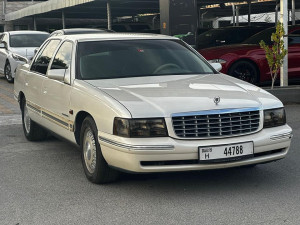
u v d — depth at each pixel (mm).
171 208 4598
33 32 17531
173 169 4738
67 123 5883
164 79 5754
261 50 12336
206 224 4184
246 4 22547
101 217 4406
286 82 11695
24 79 7652
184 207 4617
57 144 7523
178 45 6699
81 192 5125
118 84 5512
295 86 11641
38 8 23250
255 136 4973
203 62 6535
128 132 4734
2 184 5465
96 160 5207
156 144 4668
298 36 12875
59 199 4918
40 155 6824
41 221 4336
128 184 5359
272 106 5184
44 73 6848
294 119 9203
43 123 6840
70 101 5738
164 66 6121
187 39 12844
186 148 4695
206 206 4633
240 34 15242
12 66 15930
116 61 6059
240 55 12203
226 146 4793
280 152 5195
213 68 6441
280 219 4270
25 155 6832
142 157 4684
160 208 4605
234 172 5789
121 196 4973
